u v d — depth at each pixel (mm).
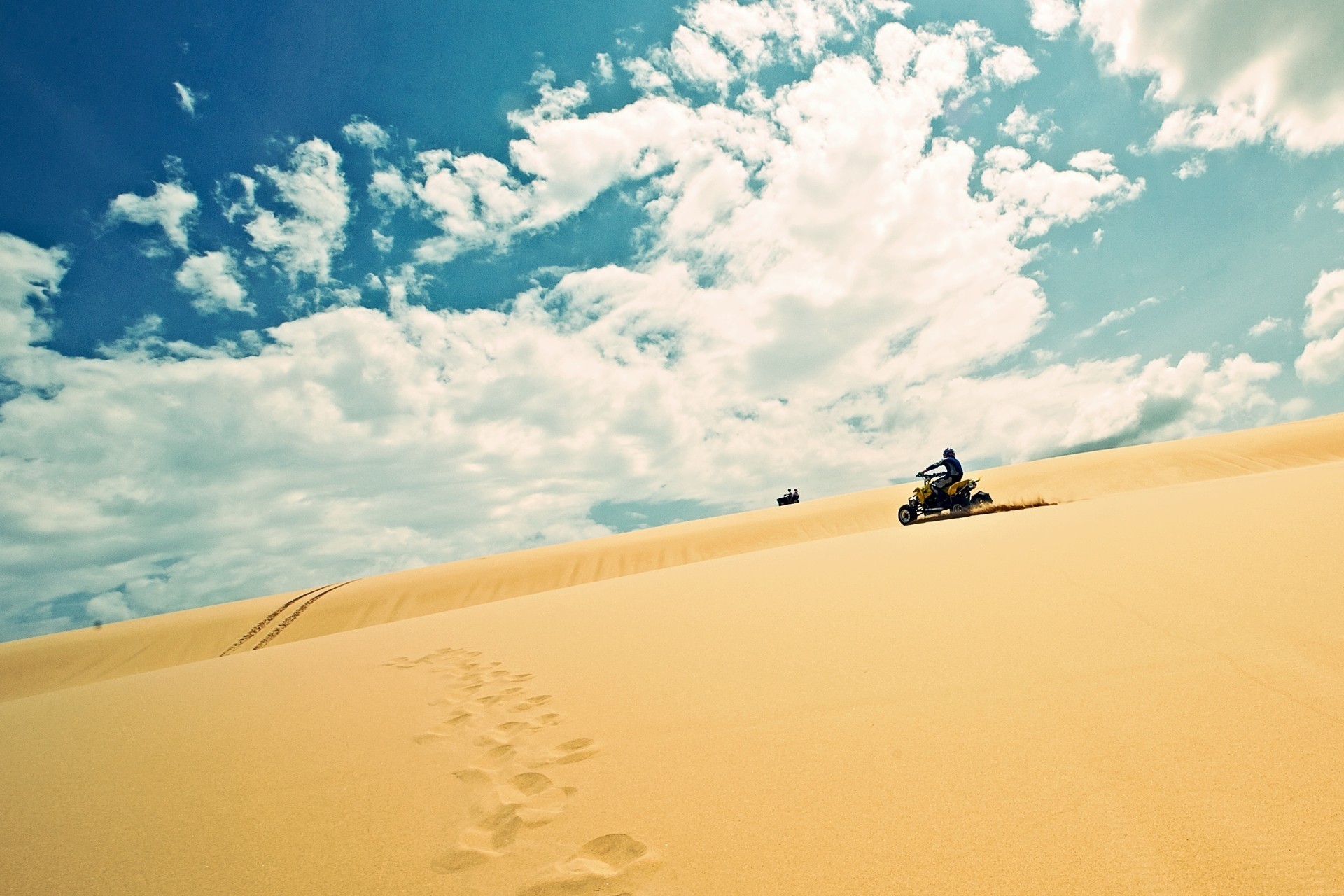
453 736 3619
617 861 2178
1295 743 2211
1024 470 32250
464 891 2104
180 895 2279
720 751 2918
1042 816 2057
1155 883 1692
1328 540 4348
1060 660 3307
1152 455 29469
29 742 4660
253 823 2809
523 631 6574
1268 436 28891
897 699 3178
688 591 7406
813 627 4754
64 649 25391
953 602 4734
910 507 14773
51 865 2605
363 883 2225
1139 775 2189
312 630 25688
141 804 3172
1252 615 3393
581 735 3365
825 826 2197
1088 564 5008
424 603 27484
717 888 1946
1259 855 1727
